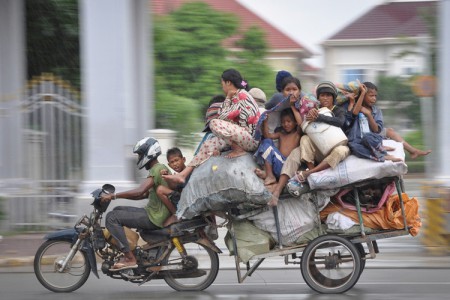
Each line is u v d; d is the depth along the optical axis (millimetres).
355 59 47062
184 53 27750
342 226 10156
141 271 10531
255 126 10180
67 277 10805
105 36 15180
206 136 10625
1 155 16156
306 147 9977
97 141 15180
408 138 36812
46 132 15922
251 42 30953
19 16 17984
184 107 24703
